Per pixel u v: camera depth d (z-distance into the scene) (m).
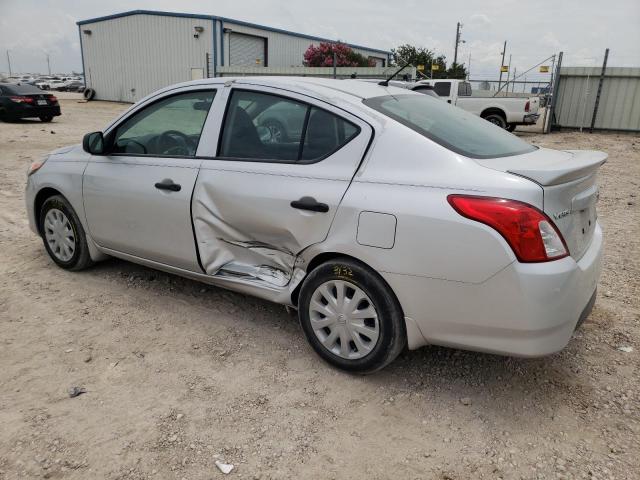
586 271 2.76
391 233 2.77
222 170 3.49
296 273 3.30
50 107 20.12
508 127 18.23
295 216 3.13
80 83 58.28
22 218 6.55
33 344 3.52
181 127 3.81
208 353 3.44
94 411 2.85
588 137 18.27
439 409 2.90
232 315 3.97
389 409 2.90
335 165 3.06
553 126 20.73
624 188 9.05
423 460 2.53
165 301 4.18
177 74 35.09
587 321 3.90
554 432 2.72
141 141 4.03
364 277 2.93
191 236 3.66
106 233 4.24
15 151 12.56
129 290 4.37
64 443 2.60
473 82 23.02
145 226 3.92
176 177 3.69
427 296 2.75
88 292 4.33
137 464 2.48
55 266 4.88
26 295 4.26
